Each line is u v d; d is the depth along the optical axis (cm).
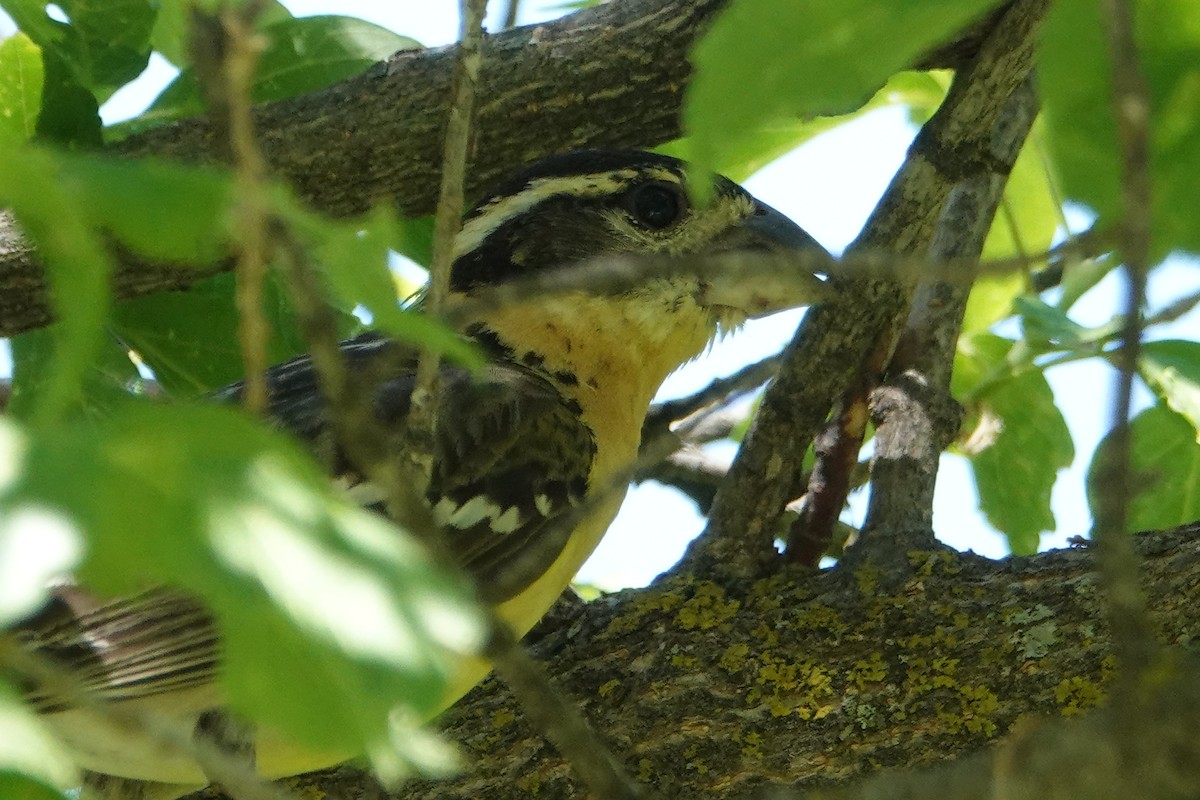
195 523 377
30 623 792
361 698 383
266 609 379
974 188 1088
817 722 905
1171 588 870
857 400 1040
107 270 409
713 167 462
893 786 643
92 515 366
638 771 914
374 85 1034
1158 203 515
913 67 1013
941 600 924
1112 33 445
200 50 470
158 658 819
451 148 616
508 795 930
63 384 390
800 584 969
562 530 851
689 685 932
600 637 977
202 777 863
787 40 441
